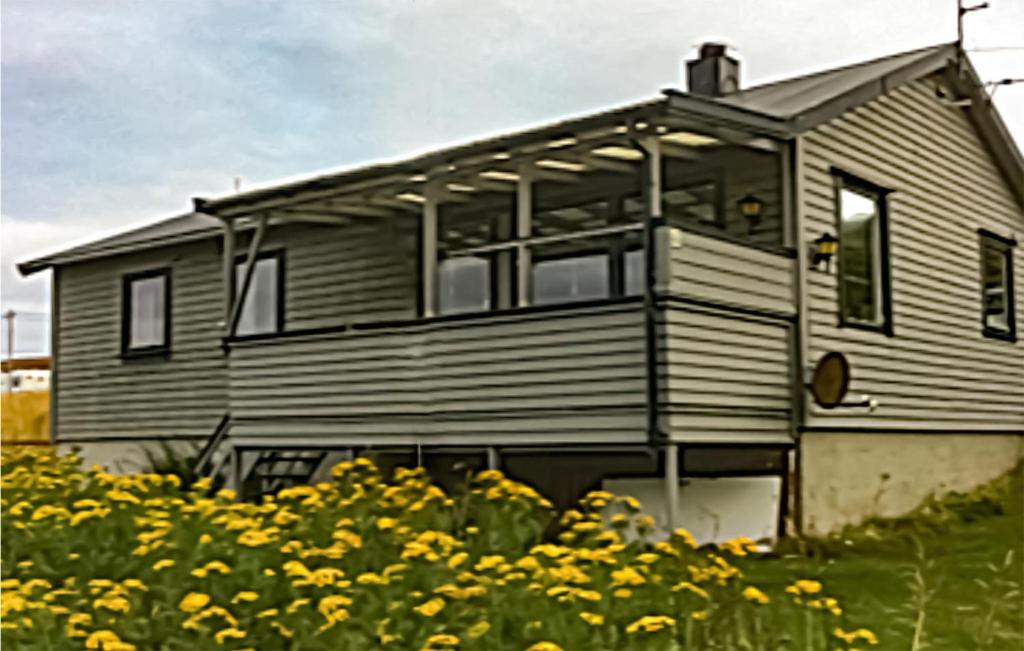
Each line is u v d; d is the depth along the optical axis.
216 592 4.96
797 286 10.64
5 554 6.08
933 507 12.02
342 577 4.99
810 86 12.84
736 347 9.77
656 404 9.02
